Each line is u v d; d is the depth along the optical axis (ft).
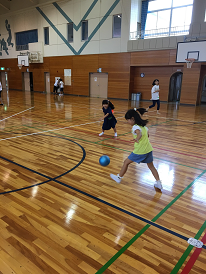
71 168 11.83
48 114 28.78
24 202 8.49
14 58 69.36
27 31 63.98
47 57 61.05
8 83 73.97
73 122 24.07
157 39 42.32
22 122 23.66
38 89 66.03
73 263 5.69
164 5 43.62
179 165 12.60
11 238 6.55
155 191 9.66
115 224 7.32
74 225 7.22
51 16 56.85
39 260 5.76
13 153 13.94
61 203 8.49
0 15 68.54
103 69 51.01
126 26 45.29
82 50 53.42
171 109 35.88
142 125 8.87
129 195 9.25
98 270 5.49
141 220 7.59
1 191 9.29
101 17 48.32
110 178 10.78
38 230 6.93
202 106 40.63
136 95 48.52
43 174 11.01
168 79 44.98
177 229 7.16
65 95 57.52
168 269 5.58
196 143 16.97
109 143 16.53
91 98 51.44
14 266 5.56
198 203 8.78
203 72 40.78
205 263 5.80
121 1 44.52
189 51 38.11
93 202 8.63
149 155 9.28
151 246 6.37
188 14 41.34
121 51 47.39
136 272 5.45
